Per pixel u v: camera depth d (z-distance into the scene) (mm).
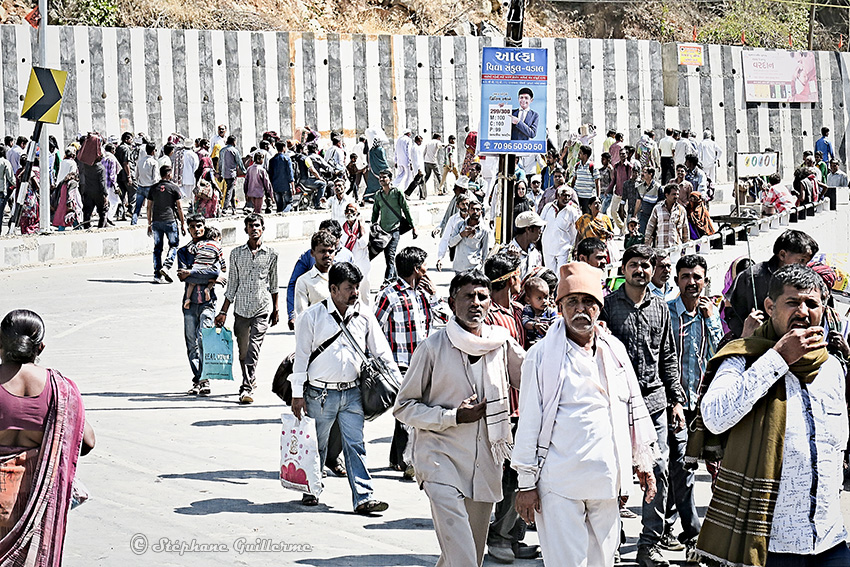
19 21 46844
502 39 51438
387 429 14422
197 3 50812
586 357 7391
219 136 41969
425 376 8164
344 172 39812
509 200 16797
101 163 33438
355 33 50469
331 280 10609
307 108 48906
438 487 8016
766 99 55812
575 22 62969
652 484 7633
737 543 6684
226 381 17500
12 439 6938
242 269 15797
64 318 22531
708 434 7078
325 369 10570
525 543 9773
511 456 7660
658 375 9477
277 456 12836
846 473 11961
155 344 20281
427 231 37594
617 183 34312
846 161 57312
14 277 27812
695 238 22359
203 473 12016
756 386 6594
